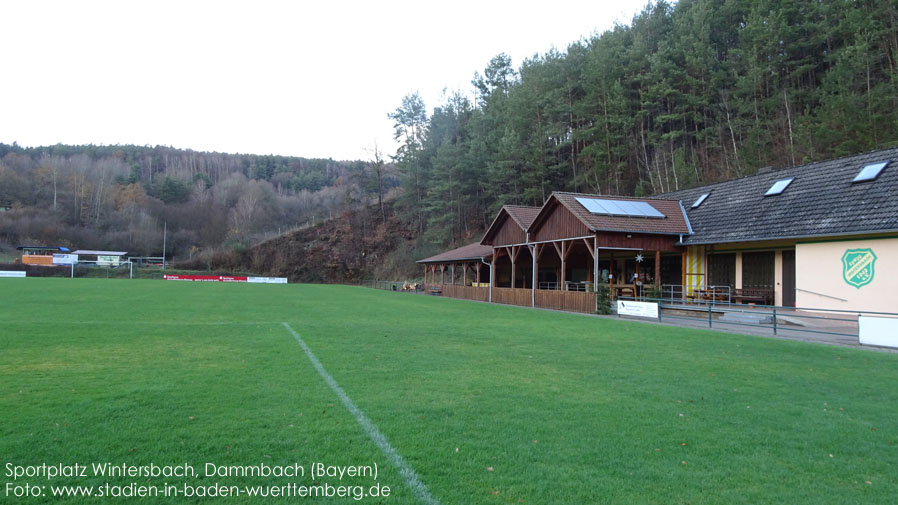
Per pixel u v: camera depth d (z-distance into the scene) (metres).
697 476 4.66
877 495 4.36
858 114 31.45
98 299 26.70
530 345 12.73
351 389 7.59
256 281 79.00
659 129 47.91
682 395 7.64
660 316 19.88
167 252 101.81
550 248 32.94
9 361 9.43
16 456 4.81
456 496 4.15
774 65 41.38
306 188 138.00
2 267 74.19
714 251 24.84
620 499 4.17
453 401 7.02
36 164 115.50
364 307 25.84
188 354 10.54
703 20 46.47
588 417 6.38
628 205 26.33
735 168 40.84
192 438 5.35
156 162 145.25
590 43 55.81
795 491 4.40
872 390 8.17
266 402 6.78
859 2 39.09
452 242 66.25
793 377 9.12
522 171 56.00
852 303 18.02
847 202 18.89
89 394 7.04
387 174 107.25
